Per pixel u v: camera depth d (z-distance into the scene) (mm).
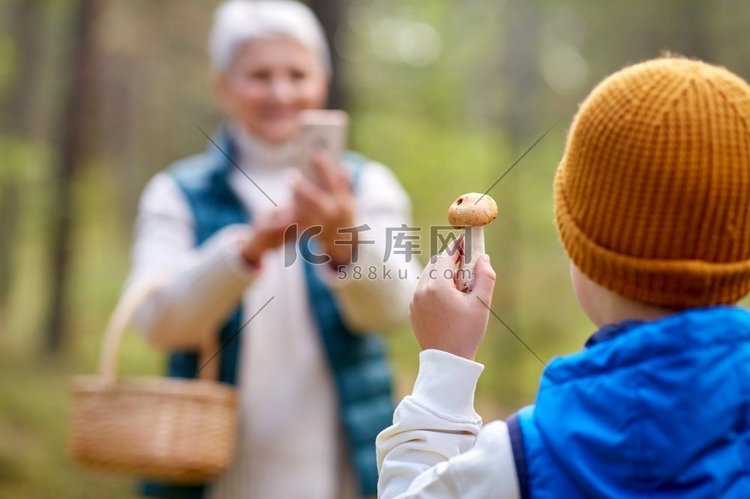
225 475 4316
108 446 4098
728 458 2057
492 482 2117
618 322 2254
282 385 4348
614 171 2158
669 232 2119
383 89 25438
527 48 23938
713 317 2107
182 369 4496
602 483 2049
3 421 13508
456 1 26500
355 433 4289
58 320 19672
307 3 10242
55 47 22781
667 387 2057
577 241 2248
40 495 11281
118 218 25875
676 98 2135
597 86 2344
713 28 19562
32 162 19047
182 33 21656
